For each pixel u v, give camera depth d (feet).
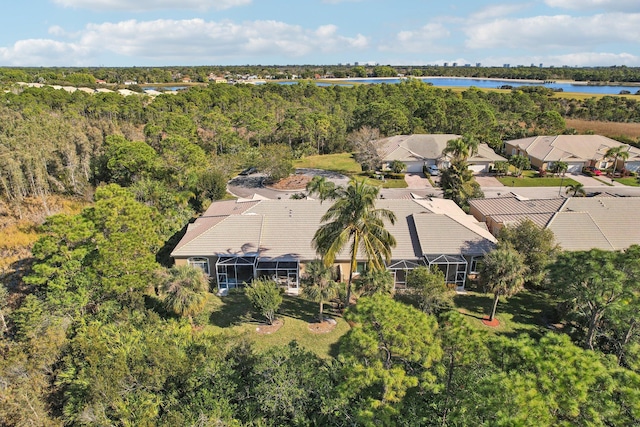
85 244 99.14
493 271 102.27
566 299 94.43
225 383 68.18
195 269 99.86
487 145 296.71
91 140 221.66
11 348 78.13
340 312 112.37
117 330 83.15
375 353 57.06
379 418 54.49
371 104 339.98
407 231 131.75
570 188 207.31
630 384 48.32
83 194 178.19
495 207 160.56
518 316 111.55
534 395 44.86
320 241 100.73
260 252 125.70
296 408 64.49
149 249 110.73
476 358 55.06
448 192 181.16
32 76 571.28
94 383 64.44
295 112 342.85
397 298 117.50
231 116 340.18
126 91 527.81
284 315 110.73
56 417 65.41
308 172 252.62
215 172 194.49
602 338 91.71
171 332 81.76
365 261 126.31
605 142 273.33
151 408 63.10
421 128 314.96
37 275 95.50
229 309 113.39
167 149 191.52
